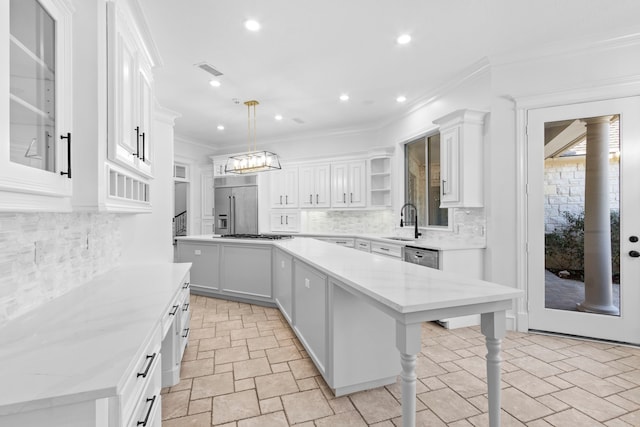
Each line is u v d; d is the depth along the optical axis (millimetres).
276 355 2639
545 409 1903
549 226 3107
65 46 1313
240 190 6430
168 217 3395
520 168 3180
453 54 3221
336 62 3377
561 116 3033
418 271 1922
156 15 2551
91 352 997
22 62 1069
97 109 1454
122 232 2740
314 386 2164
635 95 2787
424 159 4707
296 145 6480
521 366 2432
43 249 1531
